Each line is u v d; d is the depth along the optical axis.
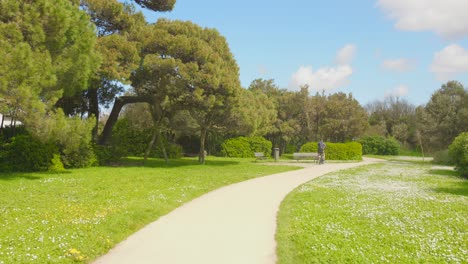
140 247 8.00
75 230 8.53
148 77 26.70
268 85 54.47
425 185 19.67
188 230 9.44
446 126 46.94
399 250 8.02
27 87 14.39
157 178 18.88
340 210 12.17
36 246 7.31
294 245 8.23
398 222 10.66
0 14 15.56
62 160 22.89
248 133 30.61
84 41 17.98
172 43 25.28
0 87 14.03
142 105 46.66
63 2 17.42
